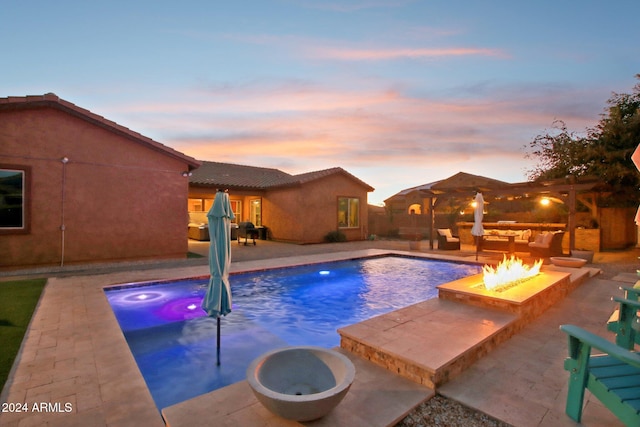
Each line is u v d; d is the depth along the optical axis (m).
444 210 25.17
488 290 5.61
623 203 14.70
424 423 2.66
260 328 5.88
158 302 6.92
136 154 11.01
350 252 13.43
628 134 13.55
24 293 6.59
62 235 9.73
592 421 2.64
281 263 10.48
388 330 4.19
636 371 2.60
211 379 4.00
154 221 11.35
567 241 14.46
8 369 3.45
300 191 17.16
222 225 4.36
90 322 4.93
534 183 12.83
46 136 9.49
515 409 2.82
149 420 2.62
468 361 3.63
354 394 3.01
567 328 2.69
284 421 2.56
